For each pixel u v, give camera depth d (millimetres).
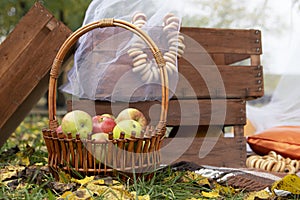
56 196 1641
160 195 1667
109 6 2189
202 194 1723
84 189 1602
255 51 2410
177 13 2186
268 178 1936
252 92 2381
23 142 3078
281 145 2365
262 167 2221
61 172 1725
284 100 3012
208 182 1835
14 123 2549
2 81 2273
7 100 2277
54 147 1751
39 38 2297
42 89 2582
